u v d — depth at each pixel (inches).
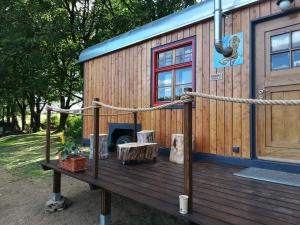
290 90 143.7
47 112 188.4
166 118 203.3
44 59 489.1
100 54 267.4
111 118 256.1
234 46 163.9
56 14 524.1
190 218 87.7
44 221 155.9
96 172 142.1
